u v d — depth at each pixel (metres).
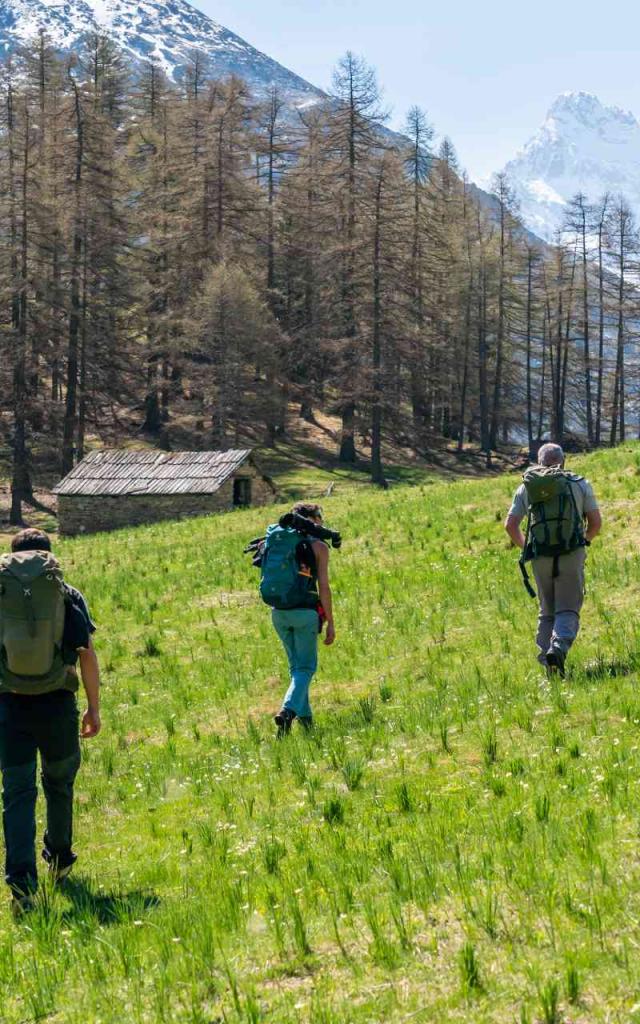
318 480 65.06
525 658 10.46
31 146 60.06
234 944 4.94
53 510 57.97
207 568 19.38
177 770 8.86
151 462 46.59
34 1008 4.58
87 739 10.57
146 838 7.23
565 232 86.19
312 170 79.56
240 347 65.31
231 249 71.25
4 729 6.16
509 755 7.36
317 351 71.31
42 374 63.03
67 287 59.09
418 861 5.54
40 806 8.34
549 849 5.32
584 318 86.12
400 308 64.94
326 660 12.15
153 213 72.75
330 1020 4.02
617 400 83.88
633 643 9.91
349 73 65.50
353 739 8.63
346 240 66.44
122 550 24.56
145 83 88.50
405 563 16.75
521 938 4.45
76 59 80.50
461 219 88.88
